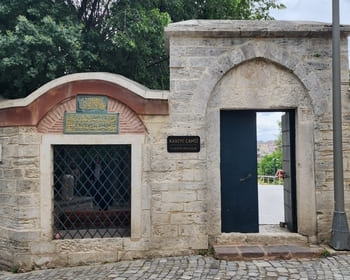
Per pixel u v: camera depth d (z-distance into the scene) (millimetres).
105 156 6262
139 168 6066
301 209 6215
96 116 6082
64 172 6238
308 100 6254
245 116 6480
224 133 6469
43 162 6012
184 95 6141
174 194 6059
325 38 6262
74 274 5453
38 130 6035
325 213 6129
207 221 6160
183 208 6043
